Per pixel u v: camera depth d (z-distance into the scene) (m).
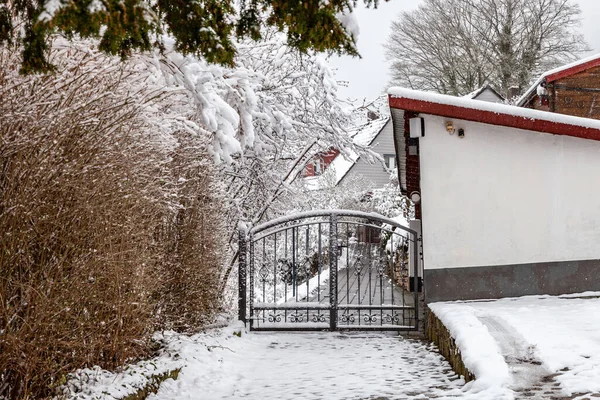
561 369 5.70
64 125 5.09
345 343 10.71
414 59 37.03
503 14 35.22
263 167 12.62
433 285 10.97
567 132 10.66
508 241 10.93
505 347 6.61
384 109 13.32
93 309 6.09
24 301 4.86
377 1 5.08
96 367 6.32
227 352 9.38
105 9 3.50
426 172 11.07
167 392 7.12
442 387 6.56
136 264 6.69
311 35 4.75
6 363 4.77
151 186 6.93
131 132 6.40
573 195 10.88
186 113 8.65
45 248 5.02
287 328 11.75
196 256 9.59
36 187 4.90
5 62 4.83
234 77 7.61
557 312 8.69
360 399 6.32
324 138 12.96
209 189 10.13
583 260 10.80
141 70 6.62
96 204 5.55
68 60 5.70
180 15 4.63
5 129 4.73
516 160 10.97
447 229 11.00
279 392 7.02
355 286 19.80
